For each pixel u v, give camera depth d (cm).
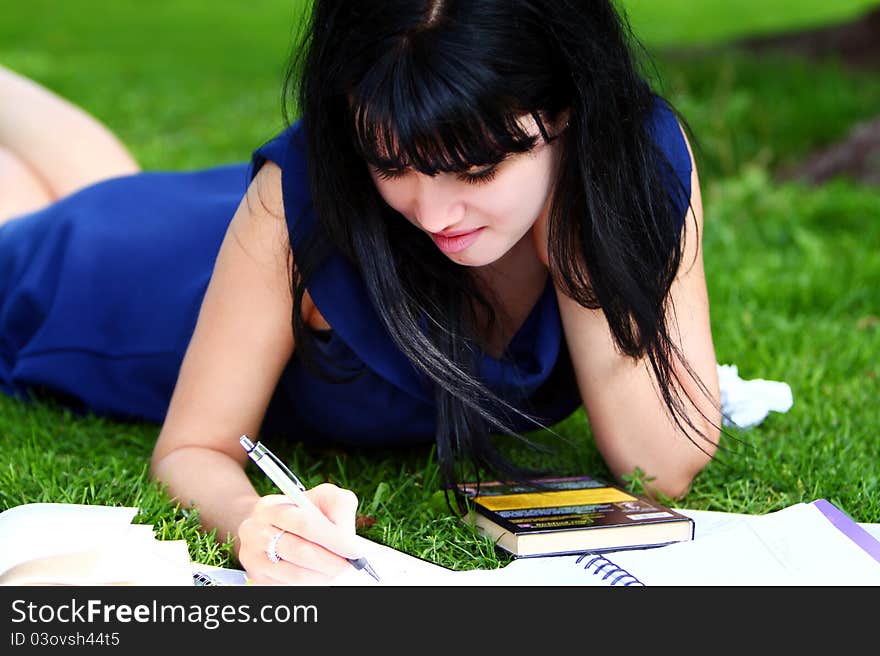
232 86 1858
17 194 770
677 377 472
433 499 486
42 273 649
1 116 802
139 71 1998
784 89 1516
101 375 618
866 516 495
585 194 414
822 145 1321
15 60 1981
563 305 488
